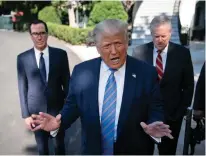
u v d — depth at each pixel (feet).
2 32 63.62
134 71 6.01
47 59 10.14
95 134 6.05
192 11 40.01
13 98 20.47
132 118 5.91
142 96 5.96
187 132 9.33
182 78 9.61
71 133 14.56
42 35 9.79
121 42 5.63
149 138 6.34
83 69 6.21
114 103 5.93
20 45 43.57
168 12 41.83
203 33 47.62
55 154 11.35
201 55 34.14
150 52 9.49
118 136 5.95
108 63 5.81
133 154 6.13
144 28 40.52
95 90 6.01
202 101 9.80
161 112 6.25
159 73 9.29
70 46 43.96
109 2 47.39
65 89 10.51
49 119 6.20
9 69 29.48
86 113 6.08
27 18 75.56
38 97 10.11
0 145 13.62
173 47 9.34
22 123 16.15
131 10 51.06
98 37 5.69
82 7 58.95
